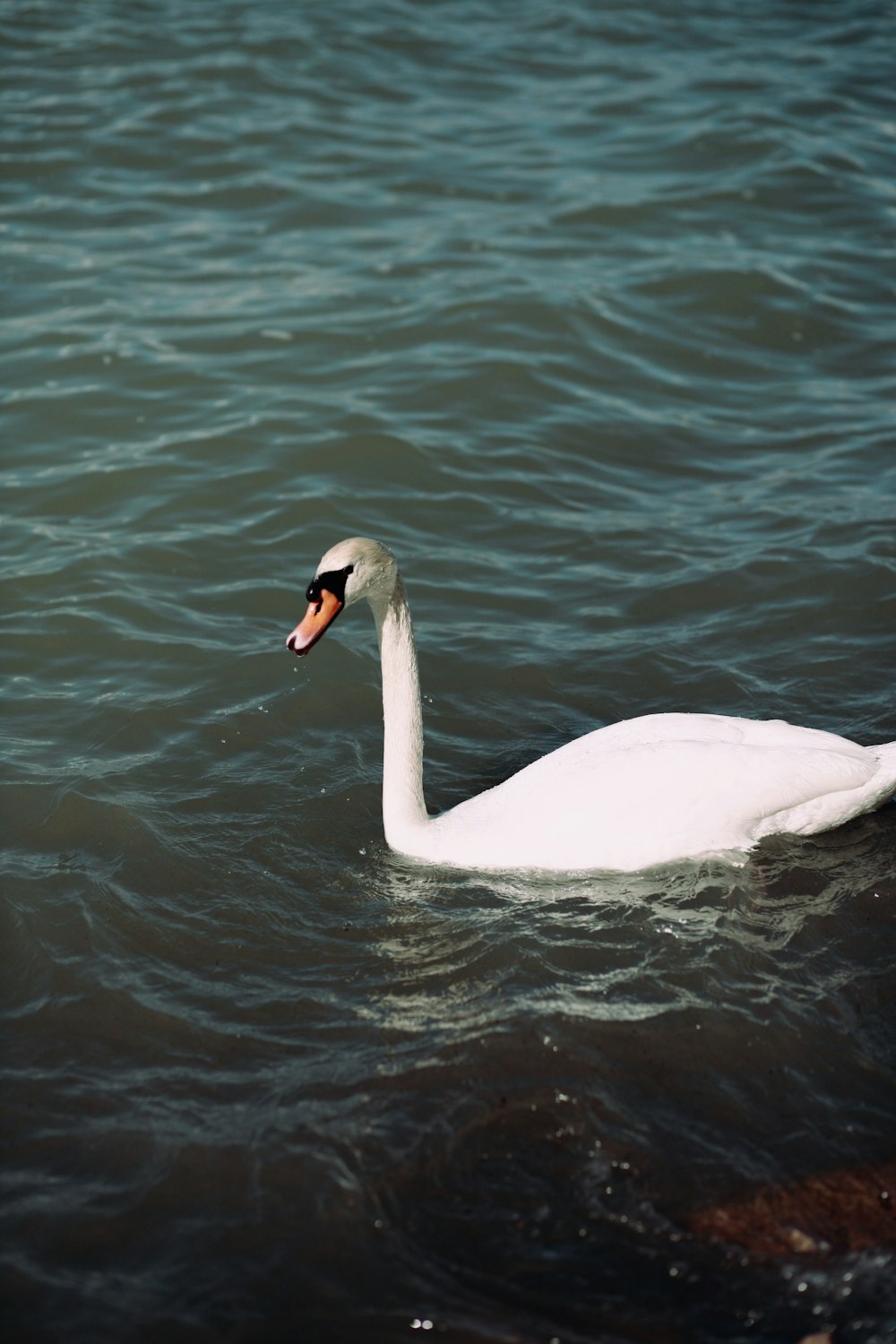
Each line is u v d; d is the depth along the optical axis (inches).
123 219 642.2
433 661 393.7
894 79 797.2
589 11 894.4
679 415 525.0
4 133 700.0
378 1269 215.2
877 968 278.8
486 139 724.7
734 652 396.5
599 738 320.2
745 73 802.8
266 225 642.2
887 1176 230.5
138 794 334.3
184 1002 270.7
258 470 483.8
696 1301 209.9
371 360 549.3
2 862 310.3
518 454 498.3
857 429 513.3
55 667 386.0
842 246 634.2
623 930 288.2
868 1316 207.0
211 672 385.1
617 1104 244.5
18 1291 211.5
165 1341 204.1
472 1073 251.3
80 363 538.9
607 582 431.5
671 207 662.5
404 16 872.3
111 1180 230.5
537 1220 223.0
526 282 598.5
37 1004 270.5
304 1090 248.4
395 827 313.4
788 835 315.9
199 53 797.2
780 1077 251.1
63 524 453.1
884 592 417.7
